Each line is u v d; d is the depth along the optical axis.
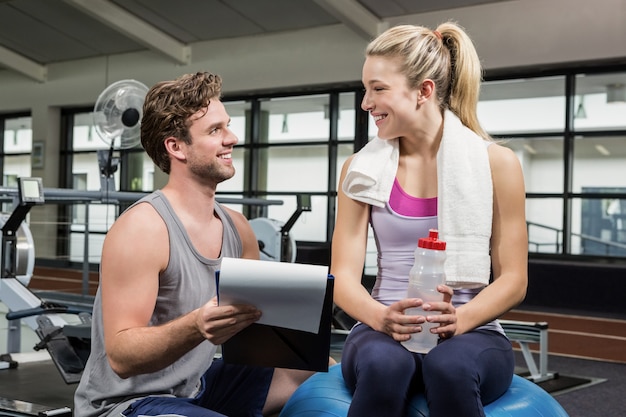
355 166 1.56
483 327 1.49
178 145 1.45
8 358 3.50
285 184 10.17
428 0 8.05
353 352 1.42
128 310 1.36
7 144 12.84
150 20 9.75
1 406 1.77
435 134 1.57
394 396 1.30
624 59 7.46
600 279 7.19
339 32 9.05
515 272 1.50
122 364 1.33
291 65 9.44
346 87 9.27
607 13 7.36
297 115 9.95
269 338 1.32
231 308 1.20
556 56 7.64
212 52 10.15
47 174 11.91
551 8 7.64
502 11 7.89
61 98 11.73
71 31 10.48
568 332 5.71
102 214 8.65
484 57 8.01
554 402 1.61
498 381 1.41
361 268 1.60
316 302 1.19
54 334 3.09
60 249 9.14
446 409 1.27
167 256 1.41
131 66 10.96
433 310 1.35
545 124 8.52
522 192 1.52
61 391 2.94
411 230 1.54
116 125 4.34
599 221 8.58
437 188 1.56
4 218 3.92
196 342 1.28
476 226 1.49
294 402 1.56
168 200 1.45
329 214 9.48
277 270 1.17
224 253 1.52
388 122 1.53
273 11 8.95
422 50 1.52
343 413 1.46
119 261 1.36
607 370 4.19
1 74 12.44
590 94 8.23
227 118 1.46
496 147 1.54
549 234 8.98
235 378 1.58
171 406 1.36
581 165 9.58
